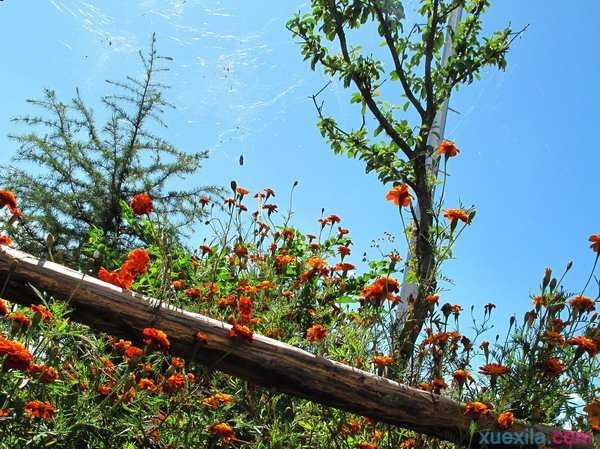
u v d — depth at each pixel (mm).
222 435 3018
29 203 7348
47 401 2793
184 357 3014
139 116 7961
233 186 4301
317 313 4039
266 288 4125
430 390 3250
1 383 2553
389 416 3145
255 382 3080
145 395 3008
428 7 6109
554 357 3297
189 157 7922
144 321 2943
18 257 2852
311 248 5090
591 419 3076
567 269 3344
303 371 3057
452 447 3496
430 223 4980
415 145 5828
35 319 2568
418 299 3807
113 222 7516
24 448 2553
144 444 3000
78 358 3164
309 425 3426
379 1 5754
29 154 7641
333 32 5988
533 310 3363
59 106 8172
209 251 4543
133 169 7711
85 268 5578
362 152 5820
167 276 3146
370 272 5484
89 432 2768
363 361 3449
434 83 5980
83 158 7598
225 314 3775
